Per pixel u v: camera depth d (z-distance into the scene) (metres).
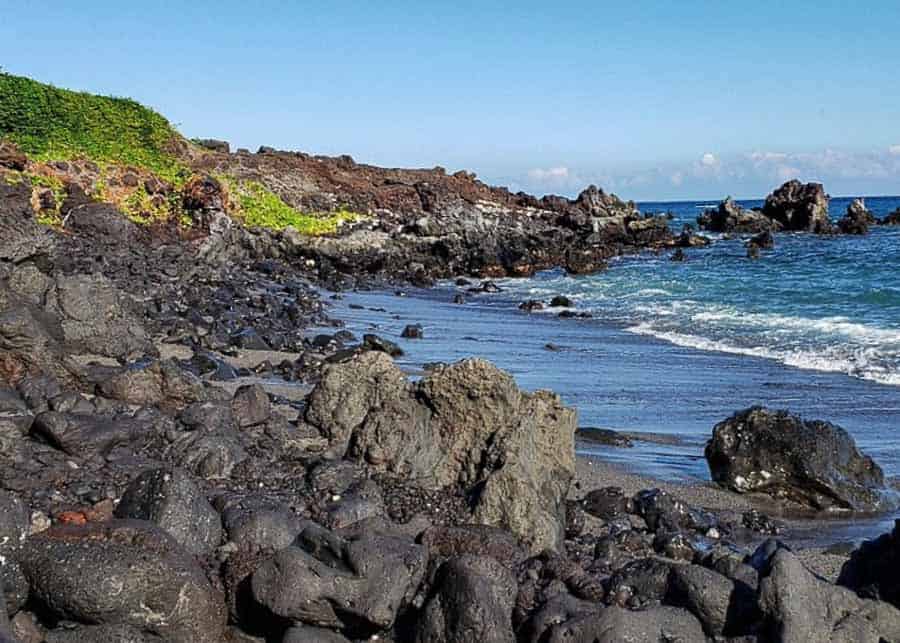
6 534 3.68
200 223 20.20
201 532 4.14
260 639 3.88
